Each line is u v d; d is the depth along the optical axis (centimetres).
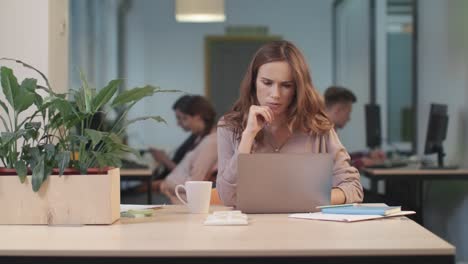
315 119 239
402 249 149
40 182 185
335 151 240
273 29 955
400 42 720
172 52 943
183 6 677
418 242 157
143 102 934
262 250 148
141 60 939
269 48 237
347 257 149
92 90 197
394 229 177
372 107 576
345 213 201
